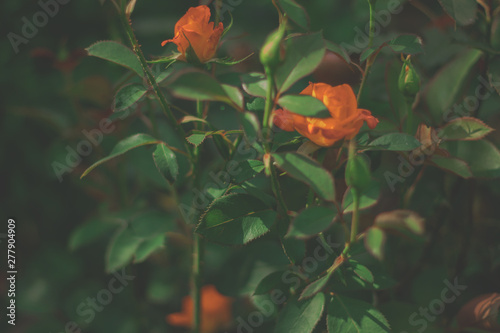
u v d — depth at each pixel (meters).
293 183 0.92
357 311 0.79
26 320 1.28
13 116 1.33
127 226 1.01
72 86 1.06
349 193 0.76
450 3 0.82
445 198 0.92
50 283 1.22
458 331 0.88
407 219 0.72
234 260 0.94
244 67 0.97
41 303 1.19
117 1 0.83
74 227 1.35
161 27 1.16
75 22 1.27
